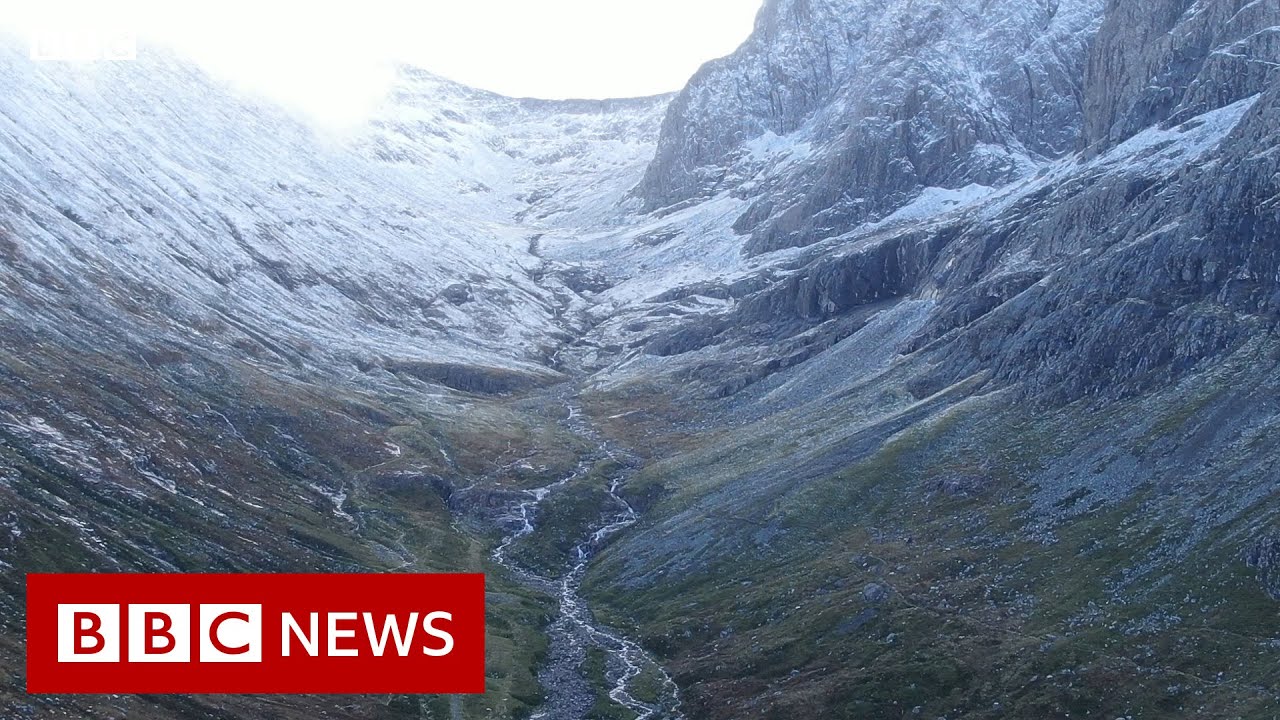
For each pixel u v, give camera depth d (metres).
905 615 173.12
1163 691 140.75
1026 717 144.12
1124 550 170.12
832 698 158.50
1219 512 168.12
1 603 147.25
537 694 169.62
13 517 166.38
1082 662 150.38
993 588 174.38
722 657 178.62
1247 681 137.50
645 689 173.38
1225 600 152.25
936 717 150.38
